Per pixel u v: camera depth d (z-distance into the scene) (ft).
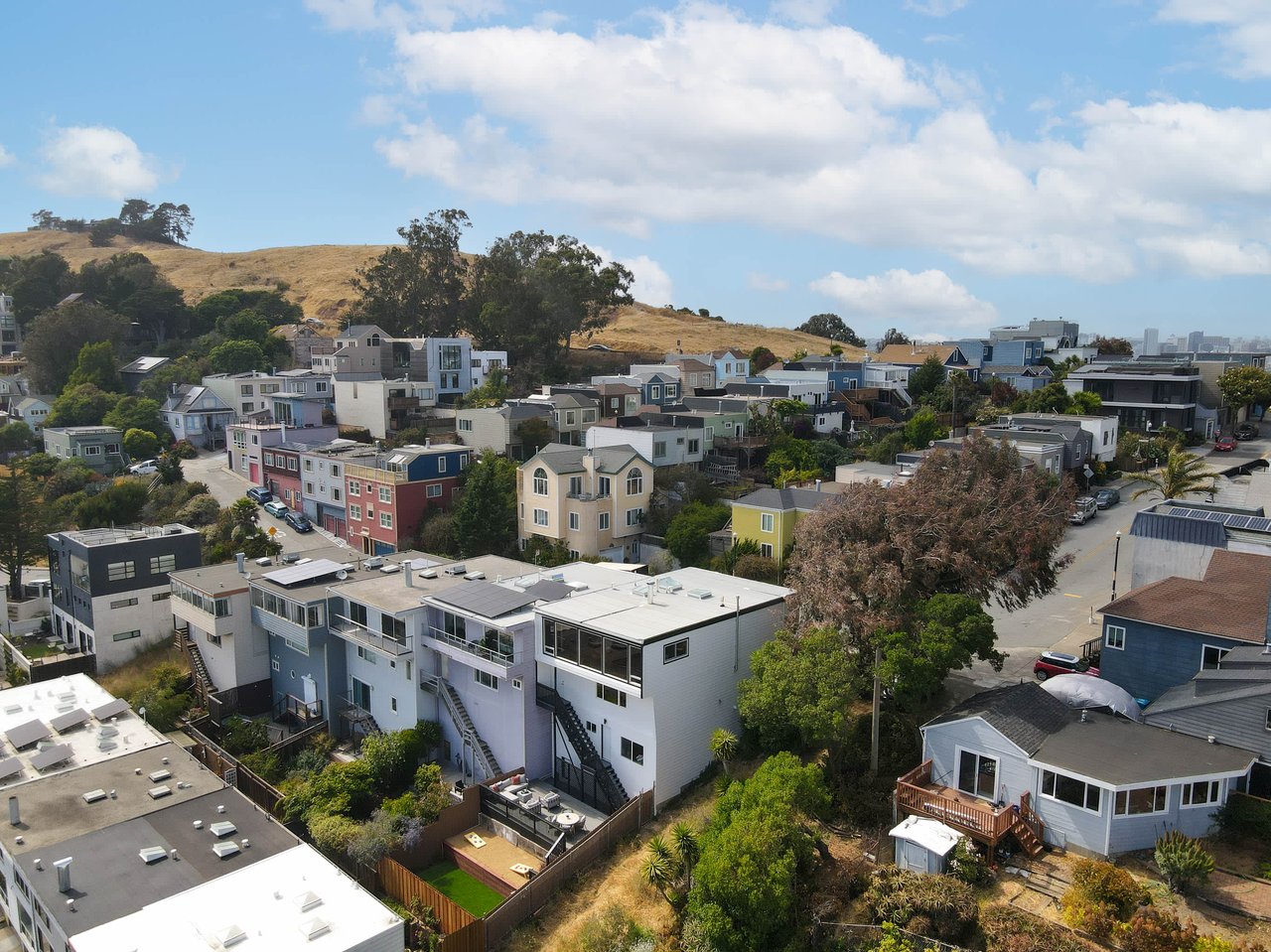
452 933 83.05
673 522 184.85
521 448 246.27
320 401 299.38
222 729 138.21
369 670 133.18
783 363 390.01
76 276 463.83
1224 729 83.35
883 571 93.04
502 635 115.65
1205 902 70.85
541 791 112.57
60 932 73.56
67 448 273.75
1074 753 80.48
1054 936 67.51
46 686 123.95
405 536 206.28
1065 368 350.64
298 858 82.48
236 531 208.33
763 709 96.53
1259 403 290.97
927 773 89.35
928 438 252.83
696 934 77.82
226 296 444.14
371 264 588.50
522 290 361.71
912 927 71.97
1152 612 99.96
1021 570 100.78
